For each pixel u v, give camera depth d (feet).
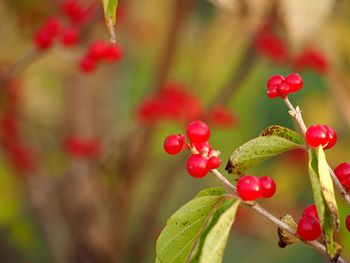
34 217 2.48
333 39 1.96
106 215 2.24
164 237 1.06
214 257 1.01
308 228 1.05
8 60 2.03
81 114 2.33
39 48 1.71
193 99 2.14
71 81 2.37
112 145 2.19
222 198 1.05
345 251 1.63
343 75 1.97
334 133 1.07
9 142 2.25
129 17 2.38
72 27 1.73
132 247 2.26
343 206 1.56
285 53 1.89
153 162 2.47
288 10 1.55
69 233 2.24
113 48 1.72
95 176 2.21
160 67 2.19
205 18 2.47
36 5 2.11
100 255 2.21
